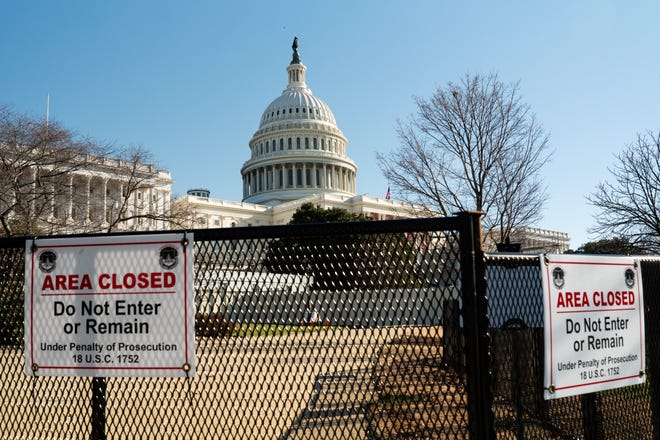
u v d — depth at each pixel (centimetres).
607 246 2406
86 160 3428
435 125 2320
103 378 388
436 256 343
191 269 362
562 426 441
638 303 429
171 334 362
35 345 380
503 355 440
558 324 380
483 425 331
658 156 2275
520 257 394
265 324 366
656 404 445
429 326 348
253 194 12862
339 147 13000
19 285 403
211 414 664
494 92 2250
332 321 365
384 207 10675
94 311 372
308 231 354
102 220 3625
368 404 382
